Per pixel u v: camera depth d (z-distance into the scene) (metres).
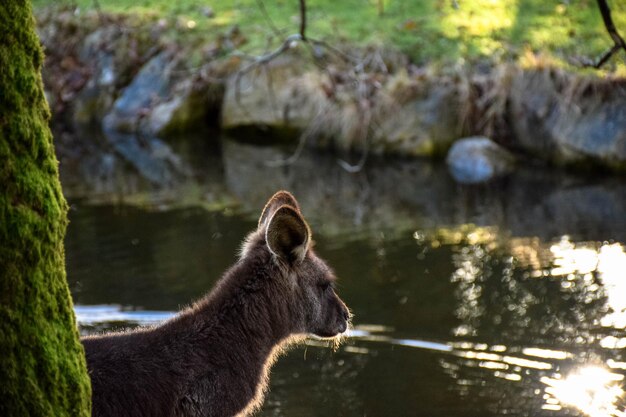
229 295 5.53
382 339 8.55
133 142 17.27
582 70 14.54
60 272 4.10
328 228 12.01
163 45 18.45
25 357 3.88
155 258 10.82
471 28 16.42
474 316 9.08
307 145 16.20
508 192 13.43
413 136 15.21
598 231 11.59
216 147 16.73
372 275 10.27
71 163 15.91
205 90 17.61
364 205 13.03
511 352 8.20
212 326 5.40
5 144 3.82
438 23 16.67
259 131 16.91
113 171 15.30
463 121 15.12
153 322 8.91
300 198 13.42
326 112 16.02
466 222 12.16
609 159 13.86
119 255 10.95
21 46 3.88
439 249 11.11
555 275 10.19
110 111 18.39
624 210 12.38
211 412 5.30
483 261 10.67
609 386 7.45
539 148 14.62
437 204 13.00
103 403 4.77
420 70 15.89
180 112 17.47
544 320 8.95
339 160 15.38
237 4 18.72
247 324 5.53
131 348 5.06
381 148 15.38
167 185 14.34
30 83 3.90
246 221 12.29
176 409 5.09
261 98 16.78
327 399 7.24
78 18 19.61
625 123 13.94
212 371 5.30
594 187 13.43
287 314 5.75
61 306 4.09
